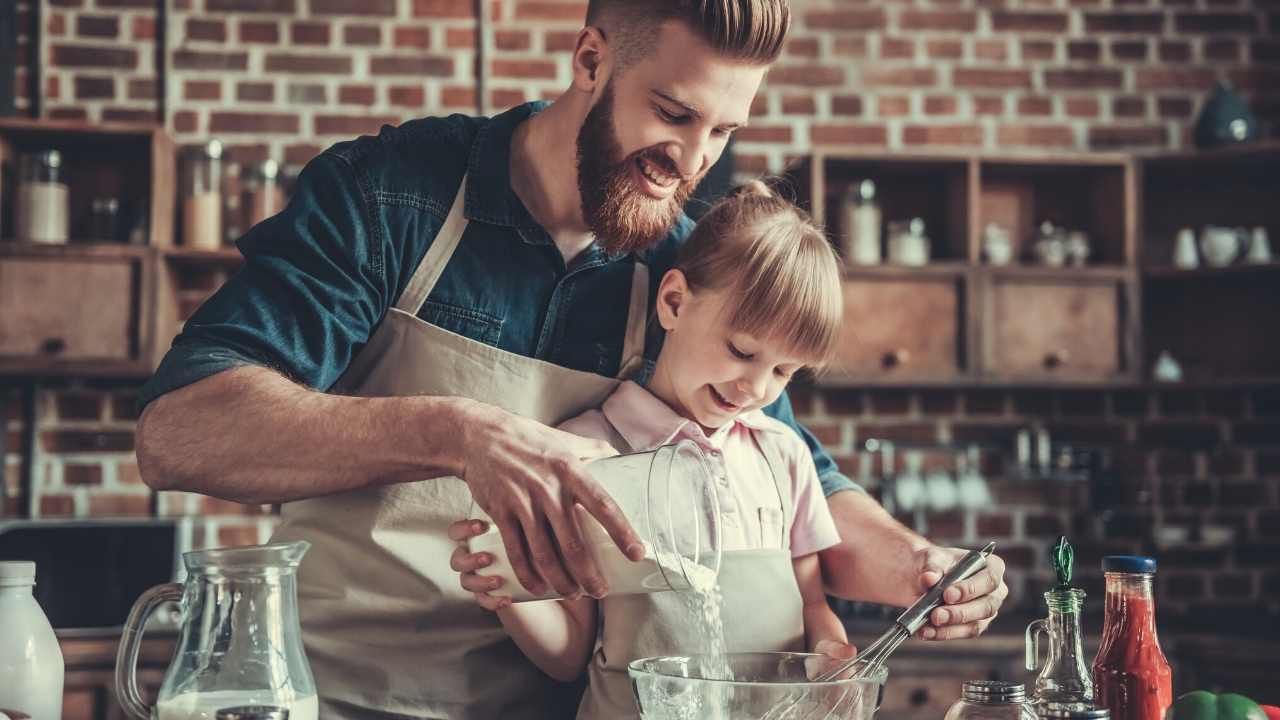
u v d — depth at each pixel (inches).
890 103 143.6
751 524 54.4
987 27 145.1
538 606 48.7
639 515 42.8
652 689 35.7
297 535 51.4
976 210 133.8
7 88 130.7
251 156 136.3
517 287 52.2
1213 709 37.8
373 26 138.7
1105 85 145.6
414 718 50.0
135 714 37.0
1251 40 146.5
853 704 34.4
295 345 46.5
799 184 136.8
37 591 110.7
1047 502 142.2
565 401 53.2
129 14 135.8
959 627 45.5
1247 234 136.8
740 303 51.7
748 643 49.8
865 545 55.4
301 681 35.2
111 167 132.5
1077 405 143.9
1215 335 141.0
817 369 56.0
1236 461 143.3
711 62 45.6
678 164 47.9
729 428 56.6
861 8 144.1
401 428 41.8
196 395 43.8
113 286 123.0
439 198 51.1
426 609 49.9
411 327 50.8
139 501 131.9
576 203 51.6
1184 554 142.3
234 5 137.1
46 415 132.1
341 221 48.9
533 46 140.3
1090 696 40.3
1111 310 134.0
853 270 130.0
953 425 142.3
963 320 131.4
